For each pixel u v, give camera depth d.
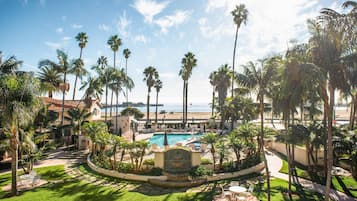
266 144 27.72
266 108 23.56
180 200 12.60
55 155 24.09
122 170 17.36
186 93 48.34
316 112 21.75
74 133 29.08
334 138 16.28
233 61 34.75
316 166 18.08
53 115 28.33
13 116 12.50
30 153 17.38
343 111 87.50
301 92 11.41
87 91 35.69
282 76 11.62
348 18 10.27
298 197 12.86
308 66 10.35
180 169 16.83
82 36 38.56
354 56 10.66
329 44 10.80
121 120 36.91
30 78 14.07
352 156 15.89
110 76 36.12
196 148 24.39
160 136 38.53
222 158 17.56
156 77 52.75
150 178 16.09
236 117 34.19
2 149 15.88
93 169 18.81
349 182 15.16
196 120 58.88
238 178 16.50
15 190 13.36
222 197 12.77
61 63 32.28
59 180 16.22
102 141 18.27
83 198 12.87
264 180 15.95
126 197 13.12
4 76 13.44
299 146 21.05
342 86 11.11
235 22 34.62
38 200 12.48
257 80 13.46
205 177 16.03
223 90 45.12
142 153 17.31
